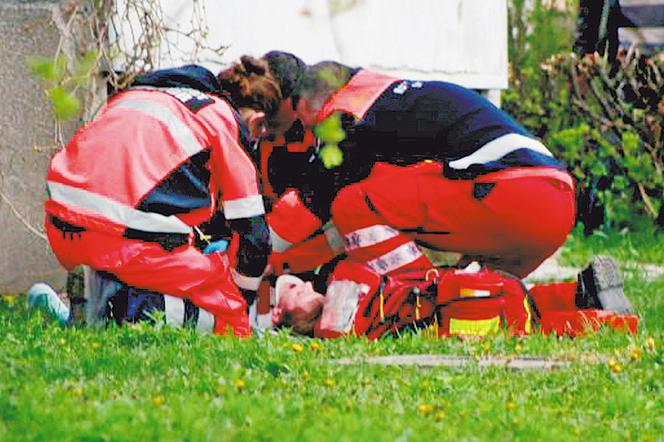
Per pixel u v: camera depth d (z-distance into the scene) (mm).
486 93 23375
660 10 29000
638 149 26906
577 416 10797
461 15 22234
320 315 14562
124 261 12852
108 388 10586
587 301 14844
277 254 15062
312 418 9914
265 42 18250
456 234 14469
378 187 14234
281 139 14148
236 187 13219
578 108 28156
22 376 10797
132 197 12828
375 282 14094
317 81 13938
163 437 9172
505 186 14195
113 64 15648
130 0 15336
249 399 10242
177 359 11578
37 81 15758
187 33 16312
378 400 10805
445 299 13961
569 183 14656
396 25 20781
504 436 9938
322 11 19359
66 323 13992
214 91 13492
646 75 26984
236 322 13383
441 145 14266
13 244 16172
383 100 14219
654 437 10281
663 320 15773
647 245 25078
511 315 14023
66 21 15516
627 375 11984
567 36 33375
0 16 15758
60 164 13000
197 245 13383
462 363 12383
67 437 9094
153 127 12961
